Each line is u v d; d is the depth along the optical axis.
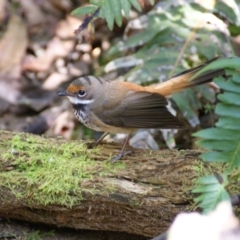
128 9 8.10
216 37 11.10
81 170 7.34
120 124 7.91
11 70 13.92
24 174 7.31
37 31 14.51
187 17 11.38
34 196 7.18
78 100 8.16
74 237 7.58
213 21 11.24
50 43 14.28
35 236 7.54
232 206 6.59
